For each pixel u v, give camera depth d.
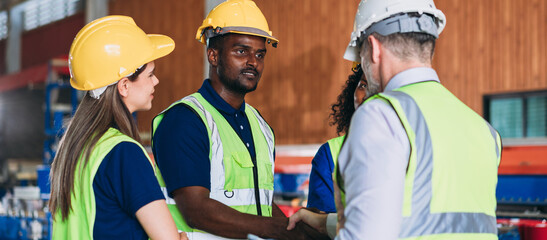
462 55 7.14
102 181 1.63
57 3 14.66
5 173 11.28
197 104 2.08
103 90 1.76
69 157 1.69
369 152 1.24
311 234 1.71
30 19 15.62
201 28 2.22
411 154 1.25
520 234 3.21
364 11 1.46
